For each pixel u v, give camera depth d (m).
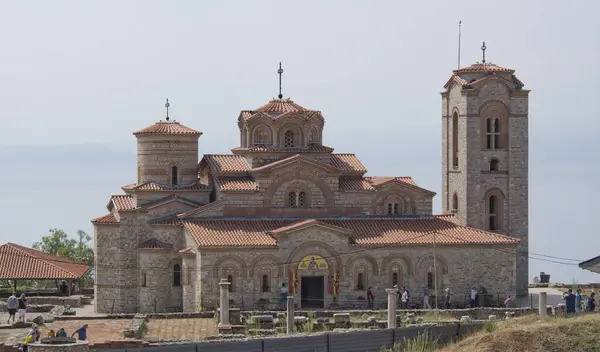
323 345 110.69
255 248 166.88
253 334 135.38
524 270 187.50
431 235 174.75
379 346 112.94
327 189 177.88
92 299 190.00
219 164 180.50
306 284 171.25
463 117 187.25
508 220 188.00
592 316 115.88
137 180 184.50
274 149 180.50
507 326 116.62
